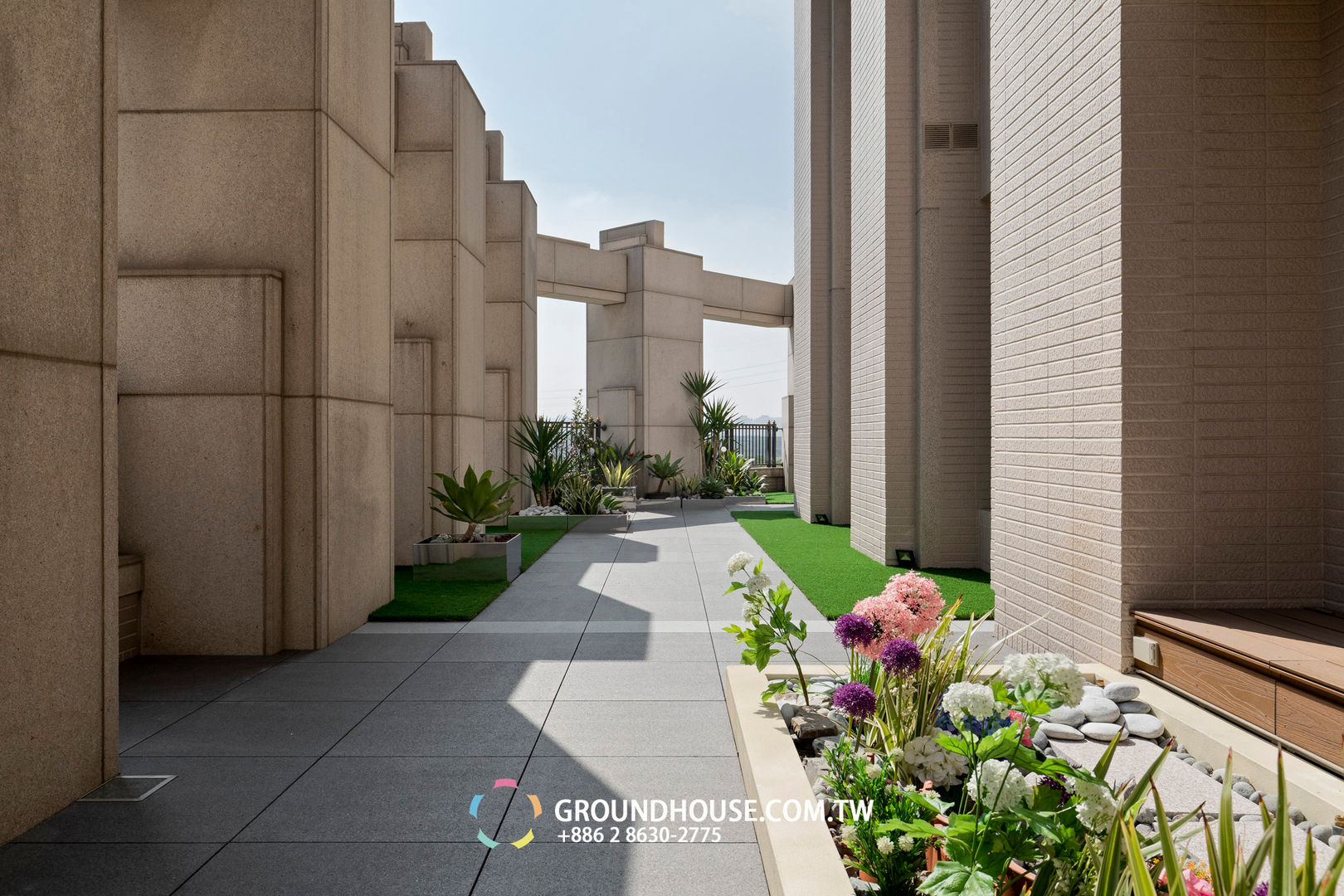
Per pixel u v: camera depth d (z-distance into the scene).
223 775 3.32
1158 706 3.58
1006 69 5.36
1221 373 4.05
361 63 6.13
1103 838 1.83
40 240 2.95
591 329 21.11
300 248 5.44
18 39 2.86
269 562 5.27
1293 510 4.05
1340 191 3.93
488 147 14.59
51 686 2.99
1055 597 4.71
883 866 2.08
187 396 5.29
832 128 13.16
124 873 2.57
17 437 2.85
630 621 6.13
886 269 8.75
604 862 2.62
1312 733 2.93
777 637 3.69
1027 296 5.05
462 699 4.29
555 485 13.56
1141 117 4.04
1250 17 4.05
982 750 1.94
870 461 9.44
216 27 5.49
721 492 18.33
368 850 2.71
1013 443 5.27
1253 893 1.56
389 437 6.74
